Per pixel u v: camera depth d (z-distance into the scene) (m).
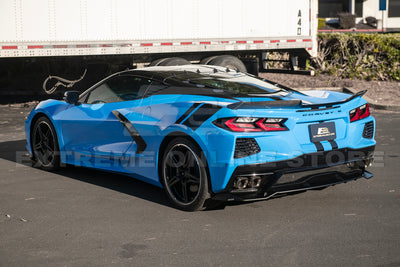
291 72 15.99
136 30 11.61
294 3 13.98
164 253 3.46
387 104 11.45
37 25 10.56
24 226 4.04
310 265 3.22
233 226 3.99
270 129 4.06
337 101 4.53
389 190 4.96
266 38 13.52
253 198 4.11
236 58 12.84
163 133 4.46
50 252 3.49
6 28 10.30
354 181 5.32
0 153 6.91
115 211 4.40
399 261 3.26
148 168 4.73
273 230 3.88
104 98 5.34
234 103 4.06
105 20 11.24
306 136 4.21
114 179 5.54
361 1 49.38
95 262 3.32
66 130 5.63
